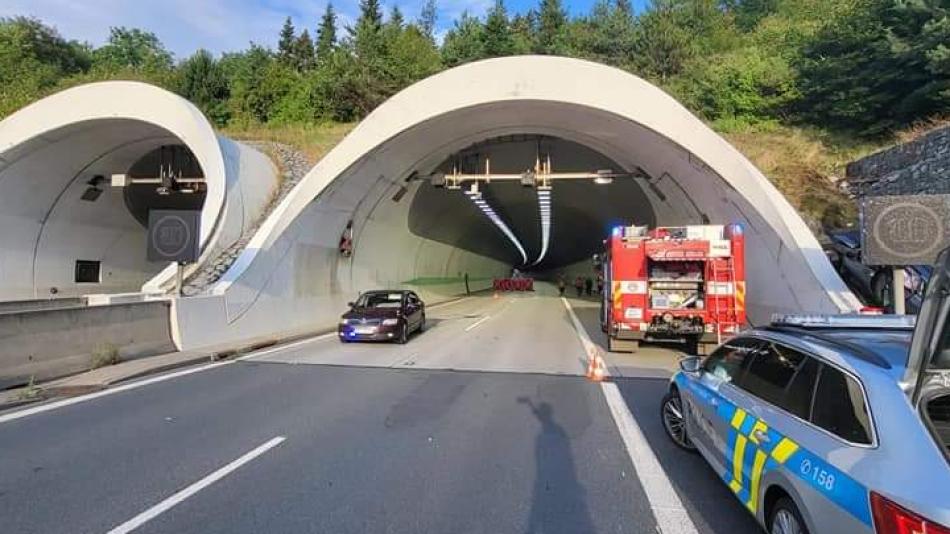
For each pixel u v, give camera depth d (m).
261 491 4.81
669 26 44.91
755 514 3.84
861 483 2.69
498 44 51.94
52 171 20.72
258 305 16.45
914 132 18.66
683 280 13.27
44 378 9.28
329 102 46.66
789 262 13.56
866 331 4.27
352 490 4.86
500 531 4.11
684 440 6.03
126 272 26.39
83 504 4.51
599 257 18.05
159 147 22.70
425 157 22.70
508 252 74.62
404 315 15.60
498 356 12.91
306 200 18.48
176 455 5.77
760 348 4.57
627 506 4.58
